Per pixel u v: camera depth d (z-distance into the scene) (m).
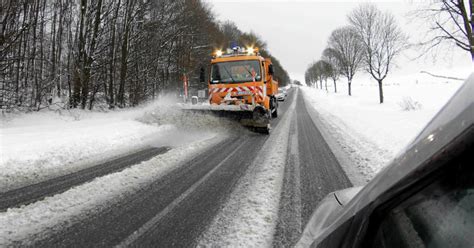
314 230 1.44
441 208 0.70
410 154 0.83
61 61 17.84
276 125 11.51
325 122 12.17
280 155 6.20
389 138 7.73
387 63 23.05
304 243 1.37
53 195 3.86
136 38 20.23
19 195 3.86
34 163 5.38
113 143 7.39
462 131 0.65
